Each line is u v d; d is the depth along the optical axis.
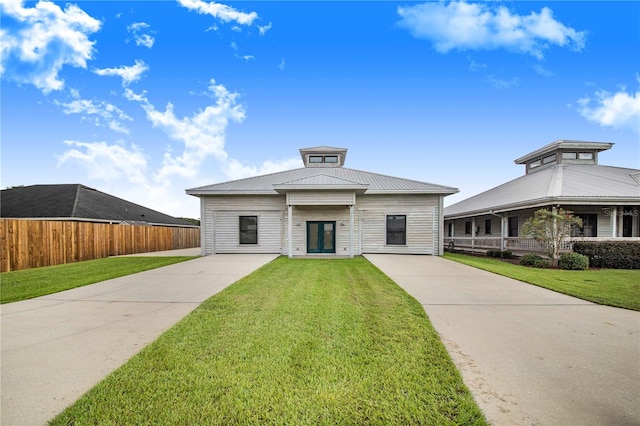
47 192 19.14
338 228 14.86
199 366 3.16
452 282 7.84
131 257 14.10
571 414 2.40
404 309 5.27
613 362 3.35
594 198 12.51
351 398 2.60
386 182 15.83
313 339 3.89
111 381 2.87
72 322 4.69
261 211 15.03
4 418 2.33
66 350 3.63
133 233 16.73
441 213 14.68
